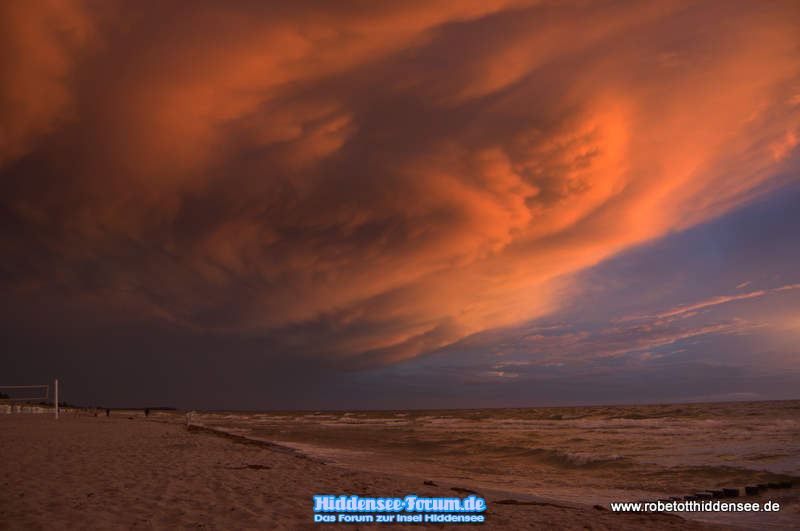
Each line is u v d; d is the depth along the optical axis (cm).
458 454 2141
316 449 2345
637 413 7000
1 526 532
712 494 1105
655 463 1670
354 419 7681
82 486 798
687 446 2170
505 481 1375
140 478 898
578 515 764
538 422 5075
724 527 721
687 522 744
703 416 5272
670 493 1180
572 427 3959
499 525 668
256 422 6219
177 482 864
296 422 6275
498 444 2514
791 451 1858
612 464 1691
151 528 541
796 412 5962
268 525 571
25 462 1104
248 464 1184
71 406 8569
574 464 1756
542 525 677
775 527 827
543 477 1459
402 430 4056
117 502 671
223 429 3969
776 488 1207
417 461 1892
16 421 3525
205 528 548
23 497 695
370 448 2433
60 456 1240
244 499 722
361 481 973
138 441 1797
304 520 605
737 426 3444
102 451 1402
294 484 898
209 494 755
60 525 539
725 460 1684
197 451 1473
